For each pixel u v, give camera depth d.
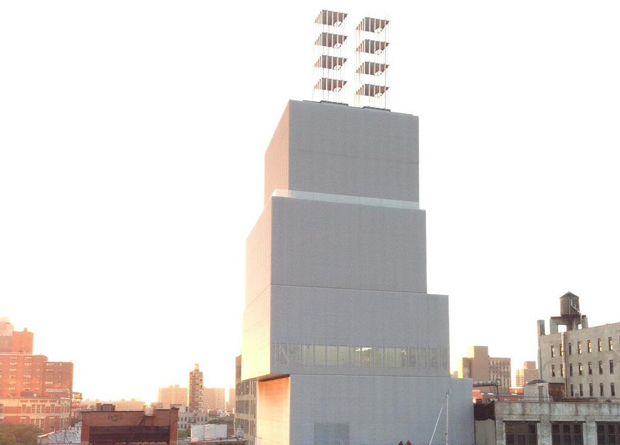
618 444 67.94
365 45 84.12
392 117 77.69
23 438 179.25
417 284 73.00
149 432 73.81
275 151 81.75
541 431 66.94
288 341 67.44
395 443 67.81
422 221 74.81
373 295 71.06
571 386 112.12
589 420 67.94
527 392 81.00
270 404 77.19
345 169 74.81
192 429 174.00
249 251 86.25
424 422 69.19
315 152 74.25
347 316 69.69
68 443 182.12
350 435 66.81
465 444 69.75
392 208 74.12
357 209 72.88
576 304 119.88
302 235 70.38
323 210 71.75
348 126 76.00
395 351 70.31
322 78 81.25
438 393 70.31
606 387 103.38
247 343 84.69
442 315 72.69
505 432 66.38
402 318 71.31
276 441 73.00
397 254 73.12
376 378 68.81
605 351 104.44
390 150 76.81
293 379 66.44
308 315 68.56
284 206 70.50
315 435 65.94
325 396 67.00
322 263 70.38
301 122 74.44
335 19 83.94
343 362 68.44
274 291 68.12
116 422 73.38
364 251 72.00
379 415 68.00
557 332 120.69
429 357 71.12
